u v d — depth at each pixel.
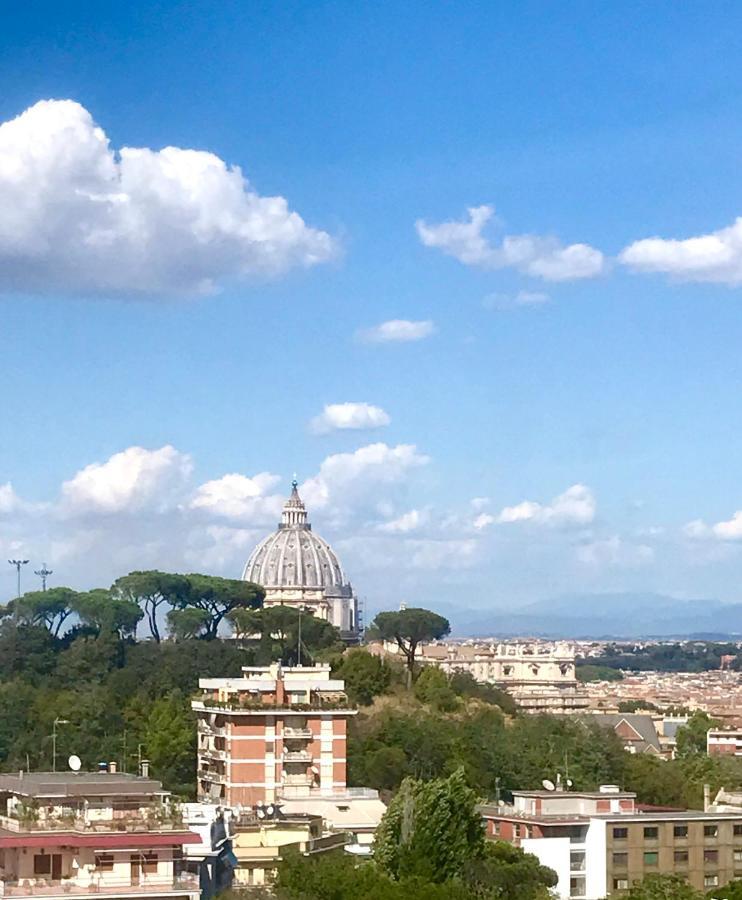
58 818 175.12
